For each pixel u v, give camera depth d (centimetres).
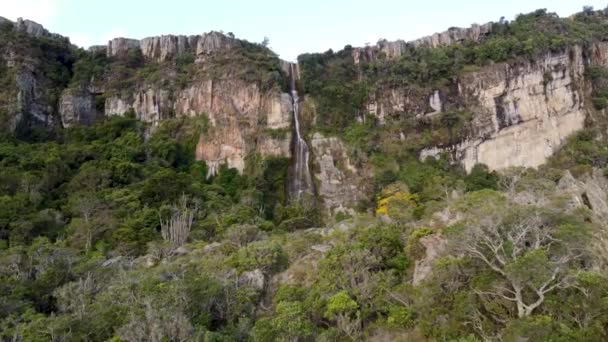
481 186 8181
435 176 8106
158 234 5912
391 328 2748
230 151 9050
